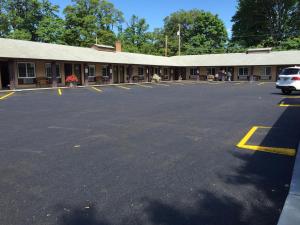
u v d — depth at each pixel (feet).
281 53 145.38
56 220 12.18
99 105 49.67
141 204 13.52
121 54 136.67
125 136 26.45
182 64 159.94
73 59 99.91
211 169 17.88
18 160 19.77
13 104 51.60
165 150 21.97
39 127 30.83
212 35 228.43
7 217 12.44
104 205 13.44
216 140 24.84
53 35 167.22
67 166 18.53
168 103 52.21
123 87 100.63
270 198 13.91
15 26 167.94
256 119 34.60
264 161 19.21
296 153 20.68
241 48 207.51
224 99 58.23
